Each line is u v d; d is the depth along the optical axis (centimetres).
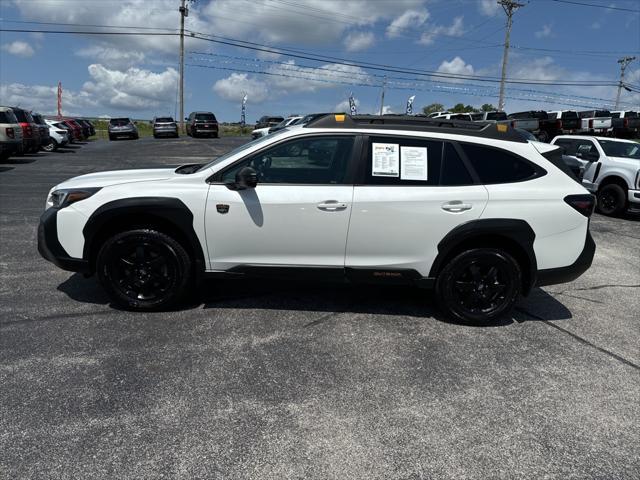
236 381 324
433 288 423
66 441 261
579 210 414
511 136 429
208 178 412
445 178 410
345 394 313
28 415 281
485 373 346
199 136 3884
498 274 421
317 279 420
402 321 429
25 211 862
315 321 423
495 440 274
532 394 321
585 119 2731
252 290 490
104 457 250
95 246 421
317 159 413
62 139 2431
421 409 300
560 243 415
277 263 416
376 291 499
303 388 318
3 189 1111
